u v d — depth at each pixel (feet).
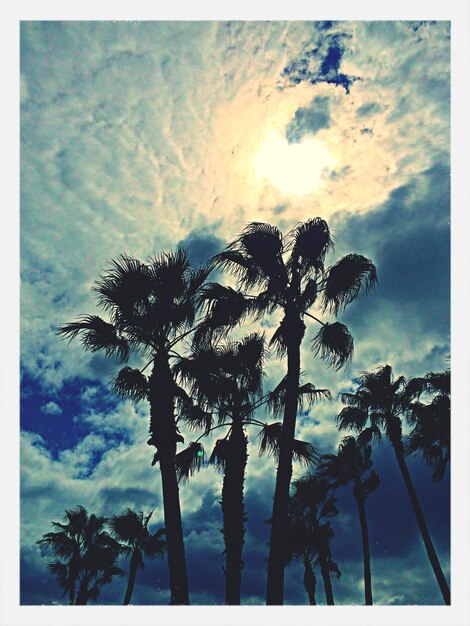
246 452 44.88
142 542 74.08
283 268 40.32
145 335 41.37
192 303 42.22
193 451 47.29
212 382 46.78
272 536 36.22
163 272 41.96
